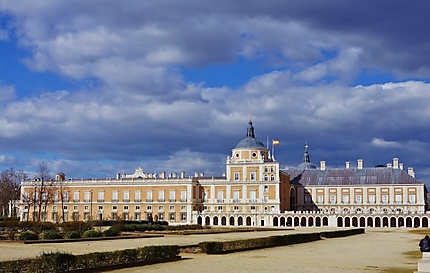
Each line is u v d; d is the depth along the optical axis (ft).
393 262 190.49
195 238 314.76
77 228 347.77
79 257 148.46
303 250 247.70
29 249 212.64
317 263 182.91
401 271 160.66
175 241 277.44
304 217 654.12
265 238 262.47
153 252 174.70
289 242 292.61
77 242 263.49
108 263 157.28
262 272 151.84
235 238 314.35
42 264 138.72
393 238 376.68
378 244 302.66
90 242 264.31
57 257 141.90
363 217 649.20
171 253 183.11
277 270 157.69
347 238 372.79
